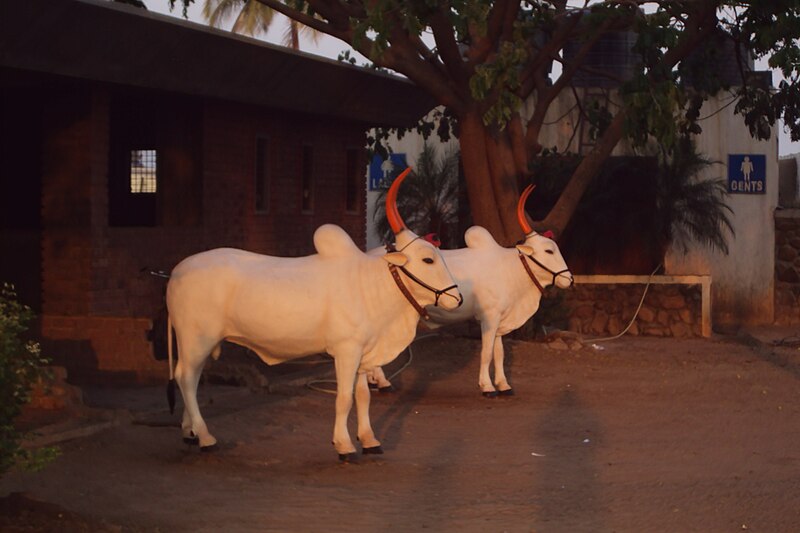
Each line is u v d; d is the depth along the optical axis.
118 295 13.72
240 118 16.19
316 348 9.09
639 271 22.77
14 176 15.12
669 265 23.98
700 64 18.55
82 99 13.27
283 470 8.85
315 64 15.93
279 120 17.23
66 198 13.34
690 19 16.44
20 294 13.97
